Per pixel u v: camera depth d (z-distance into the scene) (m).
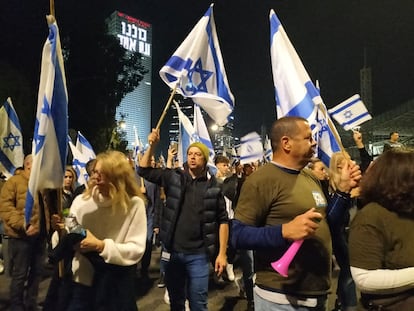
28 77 20.89
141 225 3.38
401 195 2.40
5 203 5.47
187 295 4.52
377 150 30.95
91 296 3.25
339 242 3.50
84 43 25.80
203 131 8.26
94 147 26.36
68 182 6.75
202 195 4.53
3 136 8.48
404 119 29.23
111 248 3.16
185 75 5.15
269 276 2.83
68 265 3.29
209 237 4.48
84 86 25.91
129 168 3.38
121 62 27.31
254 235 2.66
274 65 4.25
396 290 2.38
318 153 5.37
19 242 5.42
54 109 3.23
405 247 2.40
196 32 5.29
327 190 3.75
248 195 2.84
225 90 5.42
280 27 4.25
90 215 3.32
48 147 3.20
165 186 4.70
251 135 7.26
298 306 2.75
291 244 2.62
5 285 7.16
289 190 2.81
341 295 4.96
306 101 4.04
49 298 3.33
